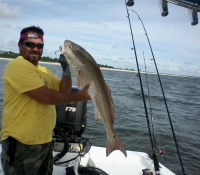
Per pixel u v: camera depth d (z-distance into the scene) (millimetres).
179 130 9602
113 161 3814
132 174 3463
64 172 3082
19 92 2219
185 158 6855
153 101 17234
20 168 2309
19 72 2207
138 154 4156
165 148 7465
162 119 11391
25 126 2279
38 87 2205
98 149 4203
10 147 2277
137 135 8398
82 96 1972
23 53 2449
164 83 44531
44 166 2547
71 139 3307
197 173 5992
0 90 15016
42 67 2637
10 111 2301
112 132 2137
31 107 2301
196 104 18641
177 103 17922
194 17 3398
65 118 3229
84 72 1965
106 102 2064
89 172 2979
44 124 2406
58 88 2764
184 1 3139
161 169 3688
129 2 3334
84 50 1998
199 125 10984
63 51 1929
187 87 41625
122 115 11336
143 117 11273
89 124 8727
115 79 39406
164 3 3232
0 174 2896
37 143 2359
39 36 2436
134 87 26453
